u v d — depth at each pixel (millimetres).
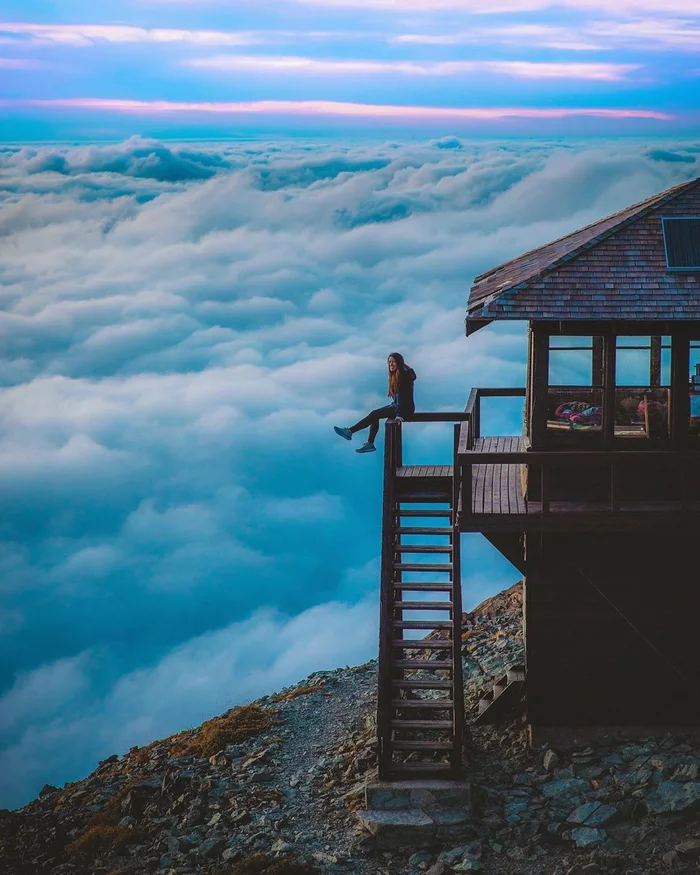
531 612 15453
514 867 12641
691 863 11914
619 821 13227
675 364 14469
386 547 15383
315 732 18719
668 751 14711
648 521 14273
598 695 15414
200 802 15773
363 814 13797
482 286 17094
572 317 14016
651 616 15219
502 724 17000
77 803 18359
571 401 14898
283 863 12945
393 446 15805
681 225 14852
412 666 15047
